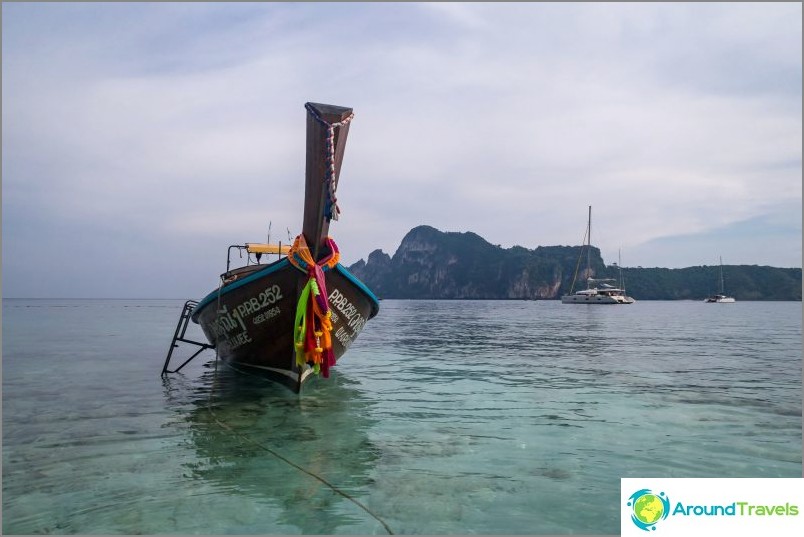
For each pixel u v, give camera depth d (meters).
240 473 5.05
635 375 11.27
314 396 9.02
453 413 7.67
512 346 18.45
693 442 6.07
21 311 74.19
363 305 9.85
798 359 14.30
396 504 4.32
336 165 7.11
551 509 4.25
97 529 3.89
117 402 8.51
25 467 5.23
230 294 9.05
